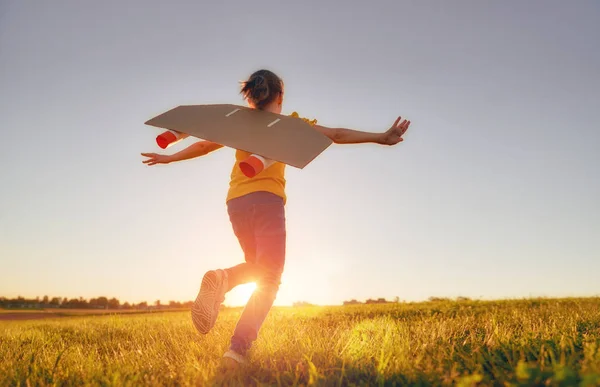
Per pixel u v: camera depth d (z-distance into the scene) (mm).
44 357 3764
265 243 3195
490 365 2664
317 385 2408
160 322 8609
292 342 3799
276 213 3238
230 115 3295
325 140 2977
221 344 3947
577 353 2785
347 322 6934
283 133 3027
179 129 3100
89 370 3035
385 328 4449
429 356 2832
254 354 3170
